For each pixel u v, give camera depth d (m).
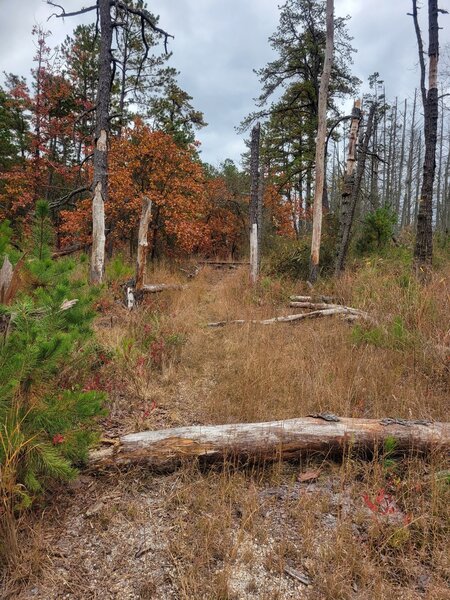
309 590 1.85
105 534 2.15
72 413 2.25
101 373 3.81
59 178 17.09
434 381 3.92
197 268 15.30
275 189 20.75
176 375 4.38
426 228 8.16
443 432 2.75
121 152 12.38
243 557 2.01
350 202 10.14
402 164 33.75
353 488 2.50
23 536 2.07
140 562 1.99
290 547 2.07
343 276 9.08
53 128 14.31
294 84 17.16
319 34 15.63
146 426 3.18
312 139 17.83
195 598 1.78
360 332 5.23
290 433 2.76
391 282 6.82
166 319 6.36
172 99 16.89
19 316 2.28
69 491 2.43
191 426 3.02
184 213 12.90
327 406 3.45
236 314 7.52
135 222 12.61
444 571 1.90
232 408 3.53
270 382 3.95
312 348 4.98
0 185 15.58
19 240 4.89
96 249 8.48
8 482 1.99
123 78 15.09
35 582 1.85
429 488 2.43
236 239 21.22
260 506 2.38
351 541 2.08
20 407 2.19
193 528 2.20
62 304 2.75
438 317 5.09
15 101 14.60
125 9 8.55
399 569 1.93
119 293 7.23
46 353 2.16
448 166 28.91
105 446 2.69
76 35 16.16
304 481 2.62
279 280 9.78
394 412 3.34
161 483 2.56
